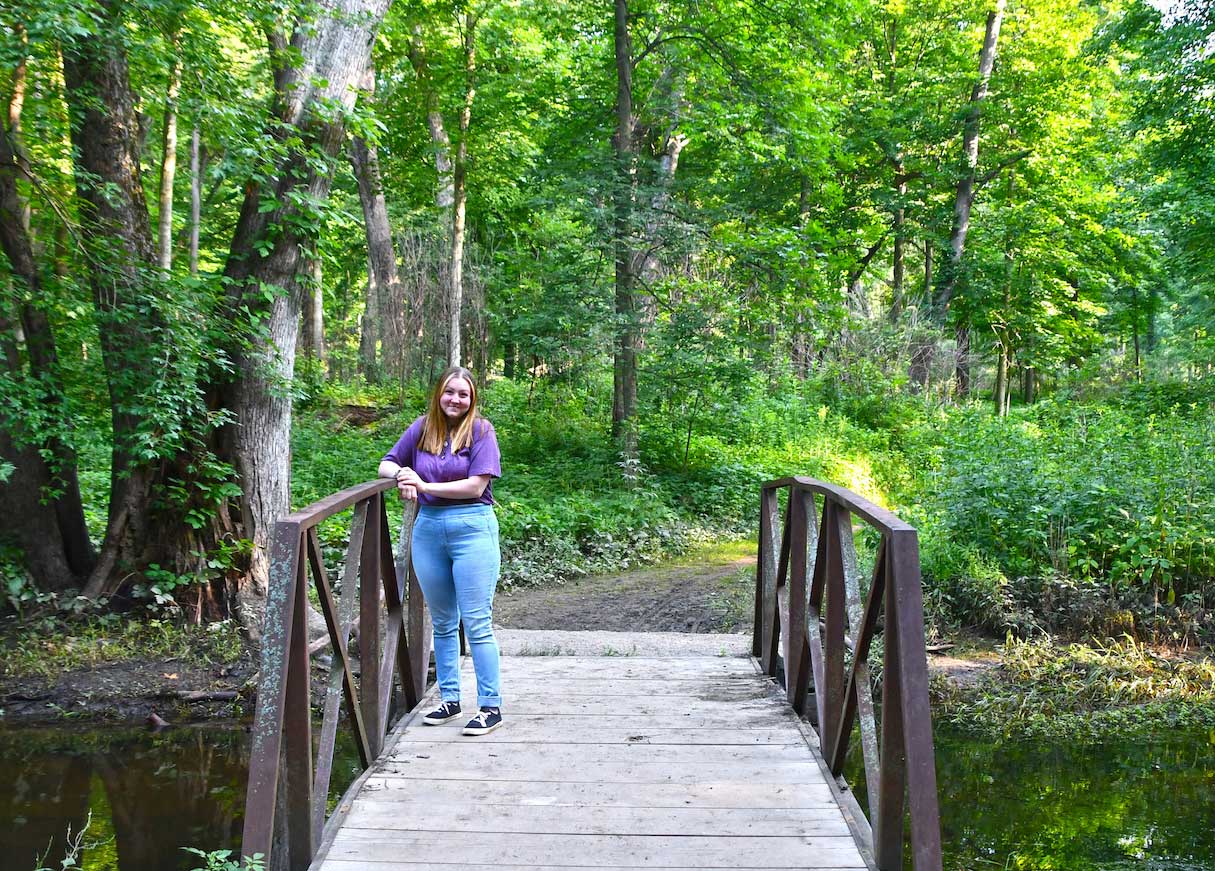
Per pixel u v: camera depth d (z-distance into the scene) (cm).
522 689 484
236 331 698
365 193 1855
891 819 282
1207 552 786
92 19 582
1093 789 495
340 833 308
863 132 2288
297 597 289
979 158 2512
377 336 1897
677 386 1431
